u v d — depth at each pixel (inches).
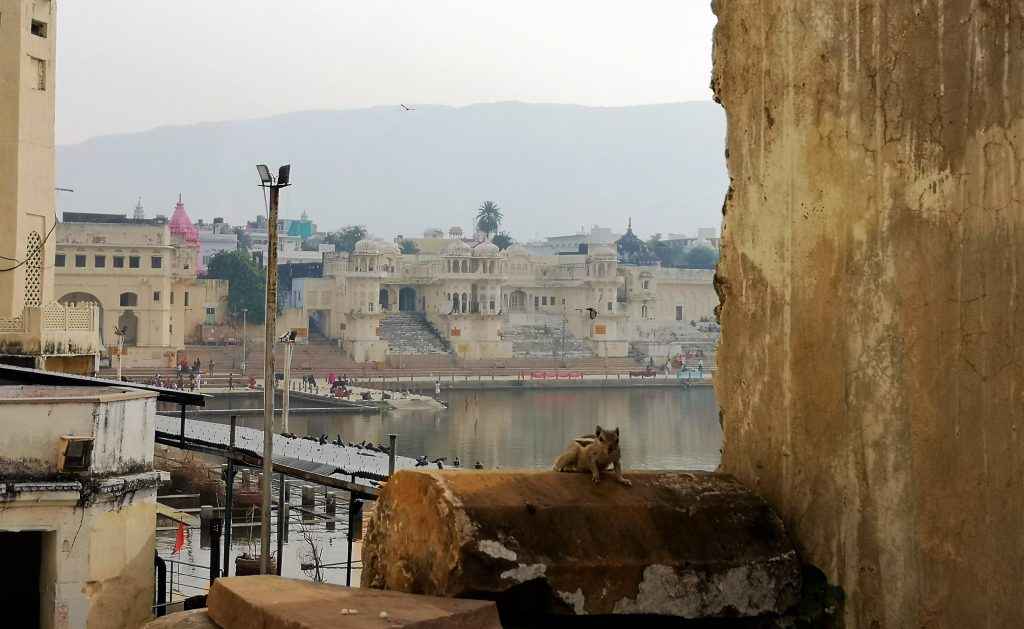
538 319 5994.1
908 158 226.7
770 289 262.1
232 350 4820.4
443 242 7716.5
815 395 247.3
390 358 5196.9
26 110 1409.9
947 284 217.6
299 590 206.1
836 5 242.8
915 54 225.1
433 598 198.8
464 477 228.5
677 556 228.8
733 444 273.3
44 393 626.5
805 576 242.4
